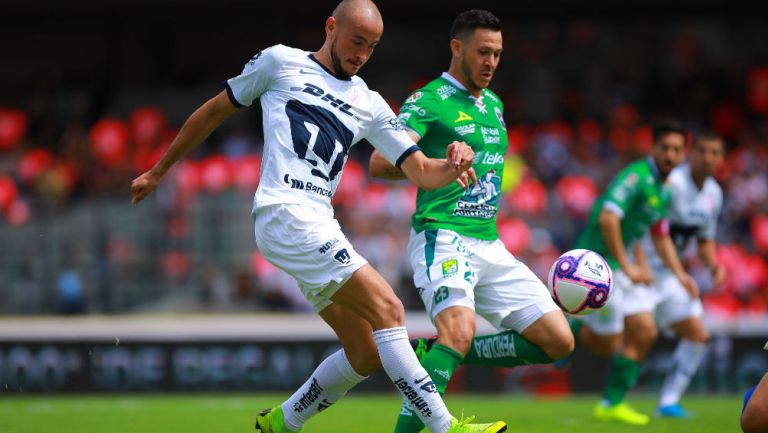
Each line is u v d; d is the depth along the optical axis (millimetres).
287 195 18172
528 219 57781
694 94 74562
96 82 74688
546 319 21500
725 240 59656
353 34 18438
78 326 44656
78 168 64000
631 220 29484
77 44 77125
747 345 40969
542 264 54625
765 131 72250
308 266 18000
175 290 53250
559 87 75500
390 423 28625
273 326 43625
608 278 21219
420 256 21422
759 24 79625
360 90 19078
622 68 77875
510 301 21734
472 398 40625
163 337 41969
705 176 31547
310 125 18438
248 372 41781
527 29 79438
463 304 20609
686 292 31219
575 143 68375
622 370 29219
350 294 17938
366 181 60188
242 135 68062
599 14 65875
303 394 20047
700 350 31312
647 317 29359
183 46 76500
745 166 66125
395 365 17781
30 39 77062
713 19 78000
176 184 59969
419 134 21484
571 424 28312
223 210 55344
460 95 21984
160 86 74750
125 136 67250
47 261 53125
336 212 57938
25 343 41844
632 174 28859
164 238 54500
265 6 64375
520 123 71750
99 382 41719
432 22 67875
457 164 18438
